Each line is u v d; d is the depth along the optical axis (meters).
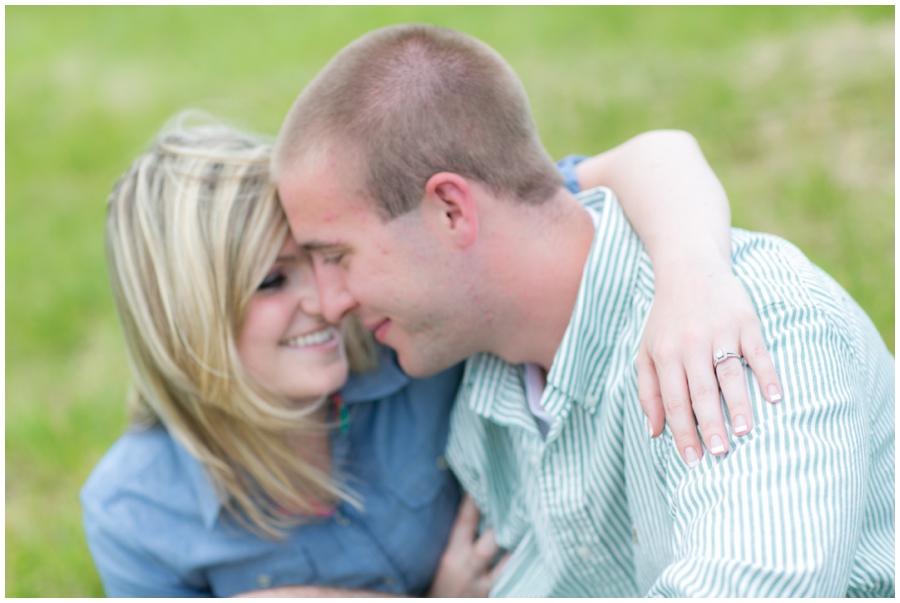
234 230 1.89
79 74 7.83
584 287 1.71
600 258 1.72
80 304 4.55
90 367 4.10
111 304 4.57
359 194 1.68
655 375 1.50
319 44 7.43
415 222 1.68
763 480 1.27
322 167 1.69
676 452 1.44
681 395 1.41
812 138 4.61
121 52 8.30
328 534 2.18
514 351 1.83
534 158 1.74
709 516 1.29
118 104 7.07
